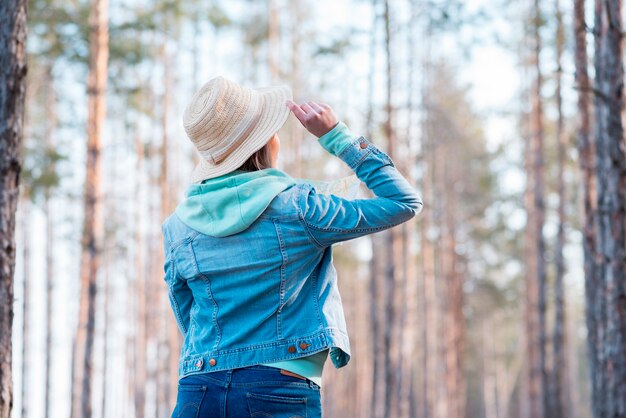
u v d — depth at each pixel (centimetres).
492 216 2886
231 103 237
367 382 3775
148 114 2352
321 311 230
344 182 244
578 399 4762
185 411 230
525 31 1944
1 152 411
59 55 1794
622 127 816
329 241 230
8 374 397
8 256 407
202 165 246
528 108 2305
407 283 2238
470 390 4978
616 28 820
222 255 231
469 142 2634
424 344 2716
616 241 823
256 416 222
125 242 2994
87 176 1420
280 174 237
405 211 230
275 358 225
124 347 3381
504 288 3219
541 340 1842
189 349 237
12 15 418
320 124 239
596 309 1133
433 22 1845
